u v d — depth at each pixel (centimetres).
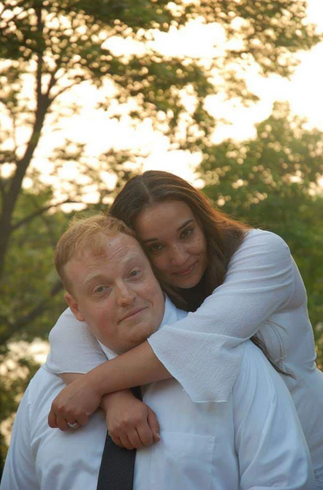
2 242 1142
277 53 912
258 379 211
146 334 214
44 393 230
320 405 252
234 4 837
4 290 1409
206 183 1234
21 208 1423
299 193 1275
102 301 212
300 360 249
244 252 236
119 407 209
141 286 213
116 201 241
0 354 1316
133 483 206
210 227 244
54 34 775
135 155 1029
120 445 209
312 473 207
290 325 244
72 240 214
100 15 733
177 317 226
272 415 206
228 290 224
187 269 239
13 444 234
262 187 1230
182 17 798
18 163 1095
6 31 750
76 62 845
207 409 207
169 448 205
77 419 211
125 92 885
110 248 211
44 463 217
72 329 232
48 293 1375
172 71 851
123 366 212
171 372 207
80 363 225
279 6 855
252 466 202
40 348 1466
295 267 245
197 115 923
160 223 234
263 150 1312
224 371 205
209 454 204
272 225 1250
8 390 1339
